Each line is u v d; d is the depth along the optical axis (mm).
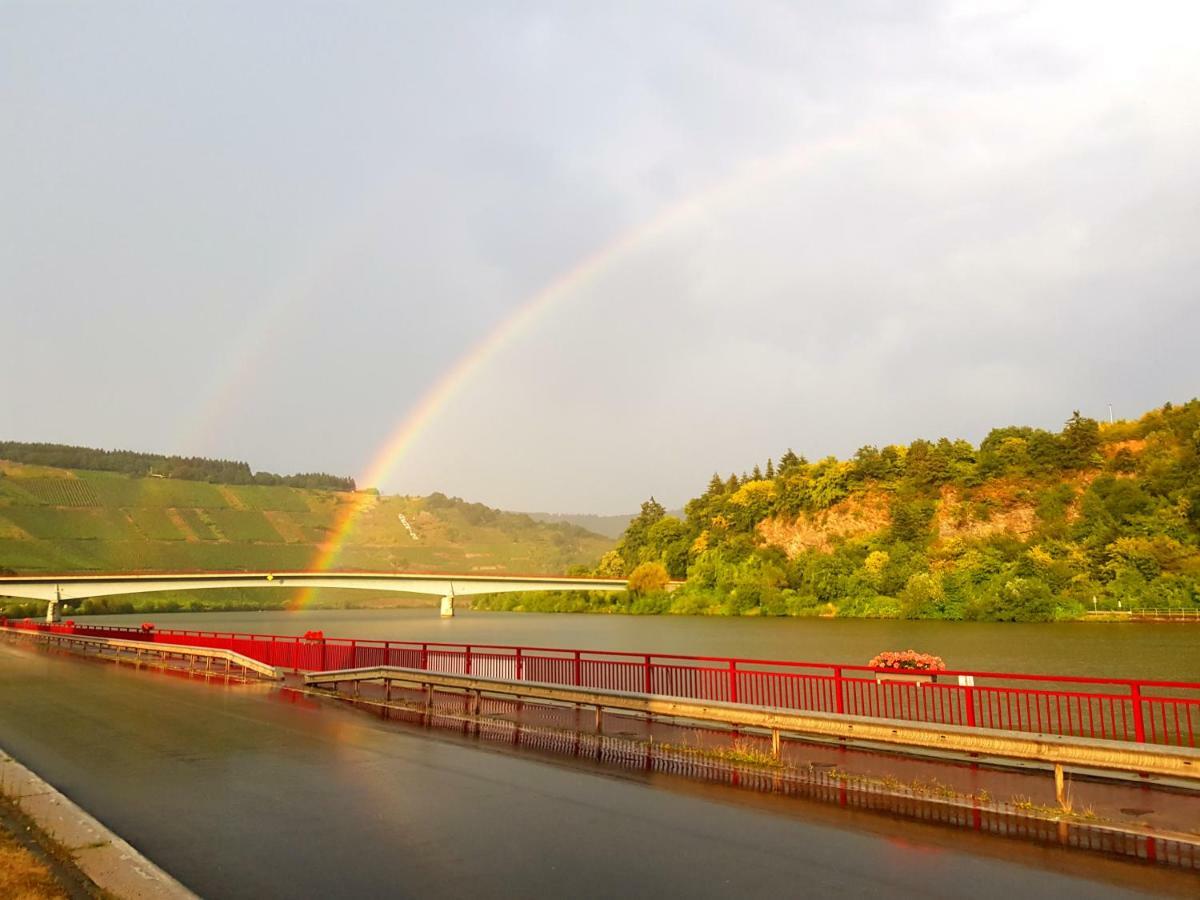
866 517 163000
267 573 132625
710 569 158125
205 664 35156
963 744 12211
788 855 9430
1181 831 9969
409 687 25938
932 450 167750
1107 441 160875
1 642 59438
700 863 9172
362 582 145375
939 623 112500
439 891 8336
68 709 22719
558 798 12195
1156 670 62594
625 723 18312
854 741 15375
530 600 185625
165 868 9086
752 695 18328
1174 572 116250
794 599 135125
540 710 20391
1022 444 160125
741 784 12969
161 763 15008
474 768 14438
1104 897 8102
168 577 122375
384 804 11867
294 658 31719
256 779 13602
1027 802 11320
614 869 8969
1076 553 122625
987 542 134125
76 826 10258
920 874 8781
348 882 8617
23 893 7797
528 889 8375
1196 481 129250
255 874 8875
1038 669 63281
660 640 91938
